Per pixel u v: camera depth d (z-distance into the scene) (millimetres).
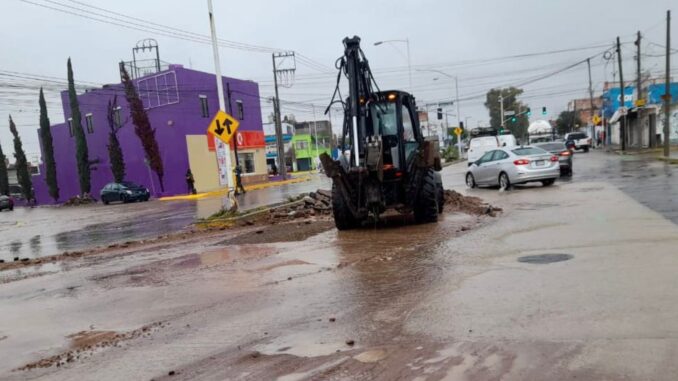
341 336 4793
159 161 41250
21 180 55656
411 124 12359
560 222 10234
